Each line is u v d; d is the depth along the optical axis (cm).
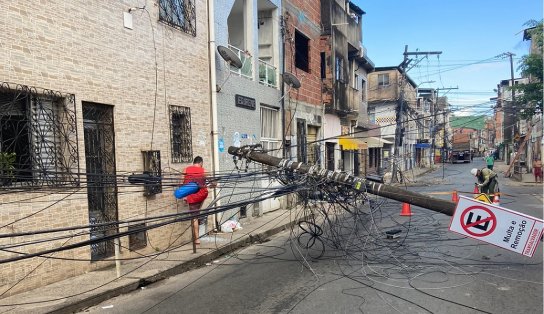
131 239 855
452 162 5741
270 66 1551
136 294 656
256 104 1414
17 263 632
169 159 963
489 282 641
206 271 775
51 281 681
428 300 567
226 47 1193
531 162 3575
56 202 639
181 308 578
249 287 656
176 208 967
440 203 744
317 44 2002
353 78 2642
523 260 762
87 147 785
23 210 644
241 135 1309
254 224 1224
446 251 831
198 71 1093
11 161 615
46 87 680
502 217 569
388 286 631
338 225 916
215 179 810
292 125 1716
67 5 721
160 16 953
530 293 588
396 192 786
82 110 759
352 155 2581
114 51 821
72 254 718
